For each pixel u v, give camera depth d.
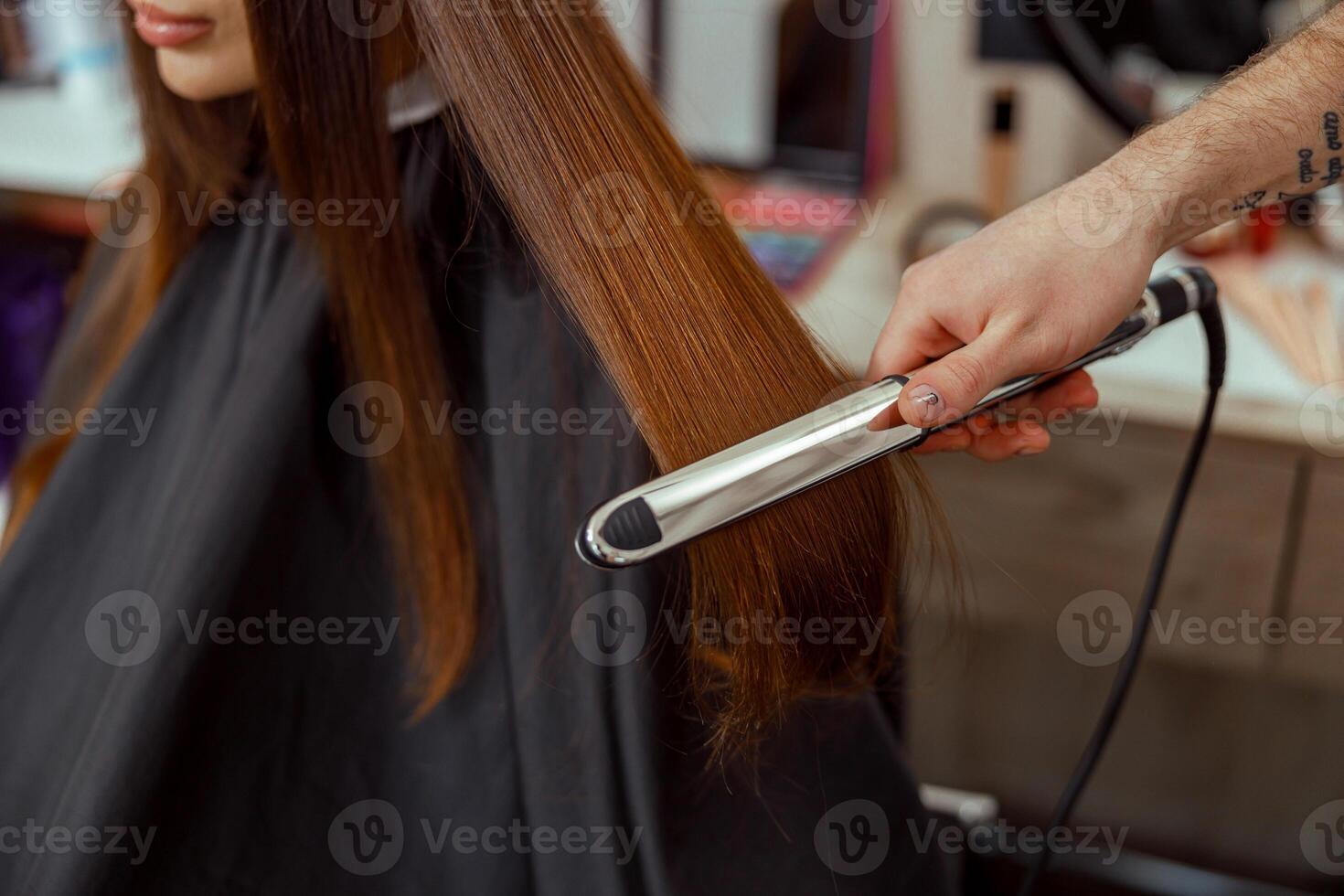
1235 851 1.04
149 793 0.38
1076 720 1.02
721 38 1.12
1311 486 0.82
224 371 0.47
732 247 0.40
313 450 0.42
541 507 0.40
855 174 1.15
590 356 0.40
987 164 1.10
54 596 0.48
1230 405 0.81
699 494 0.32
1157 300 0.44
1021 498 0.91
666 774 0.39
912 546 0.47
